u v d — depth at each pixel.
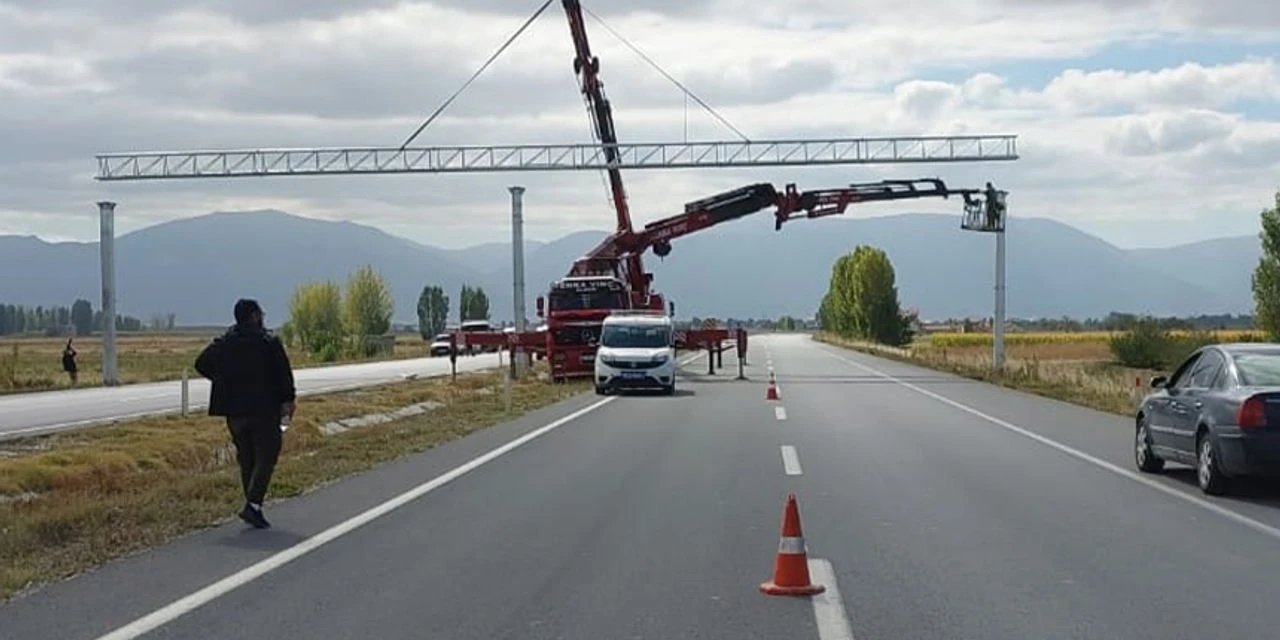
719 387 41.19
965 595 9.69
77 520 13.12
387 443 21.92
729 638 8.40
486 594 9.76
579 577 10.40
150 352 105.69
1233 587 9.97
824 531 12.63
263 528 12.95
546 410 30.84
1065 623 8.78
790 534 9.81
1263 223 49.91
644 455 19.98
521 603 9.45
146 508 14.09
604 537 12.33
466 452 20.61
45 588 10.02
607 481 16.70
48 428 26.03
